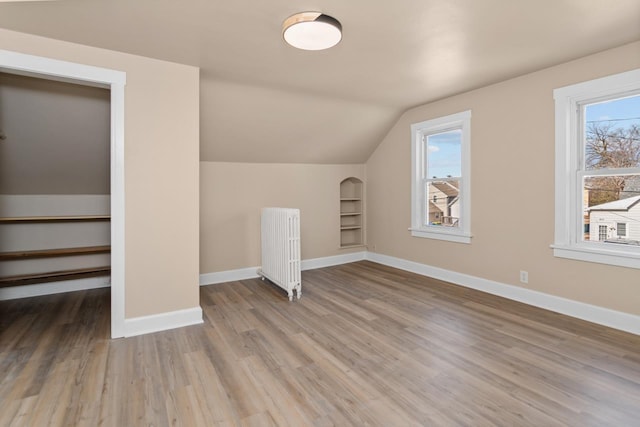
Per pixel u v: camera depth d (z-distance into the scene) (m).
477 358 2.22
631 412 1.67
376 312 3.09
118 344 2.46
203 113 3.46
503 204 3.41
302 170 4.82
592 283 2.78
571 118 2.90
